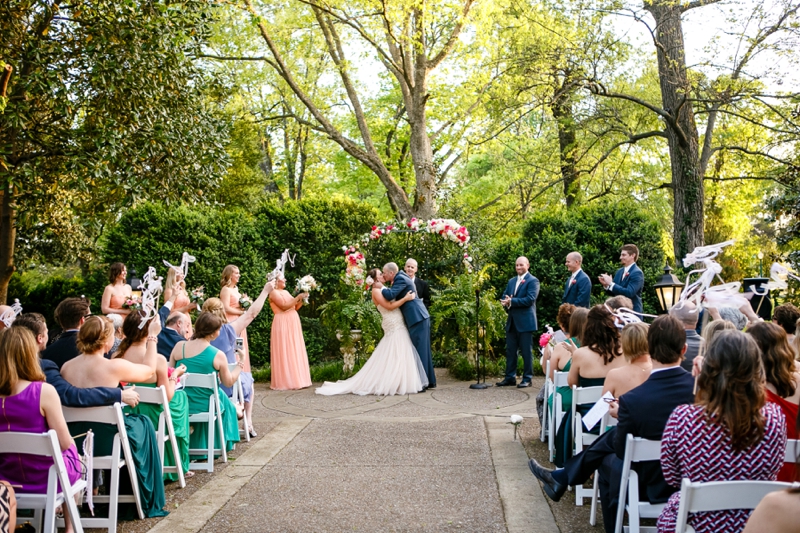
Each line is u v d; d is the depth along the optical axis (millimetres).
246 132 18172
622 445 3516
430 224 10727
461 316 9766
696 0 13250
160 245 11195
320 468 5625
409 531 4211
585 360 4793
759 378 2668
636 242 10820
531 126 20375
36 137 9820
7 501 2771
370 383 9062
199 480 5352
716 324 3596
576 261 8688
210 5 10297
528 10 15180
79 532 3719
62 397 4145
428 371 9281
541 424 6266
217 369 5828
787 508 1755
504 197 20078
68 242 15828
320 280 12609
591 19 13977
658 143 17906
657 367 3518
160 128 9516
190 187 10414
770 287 4379
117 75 8789
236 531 4246
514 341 9273
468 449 6090
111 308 7992
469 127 18656
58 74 8688
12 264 11422
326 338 12367
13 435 3514
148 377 4617
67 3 9562
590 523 4262
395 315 9180
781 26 12227
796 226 12102
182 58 9820
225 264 11555
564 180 17703
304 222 12555
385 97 21688
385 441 6469
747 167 18141
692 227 14047
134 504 4520
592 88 14203
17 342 3689
